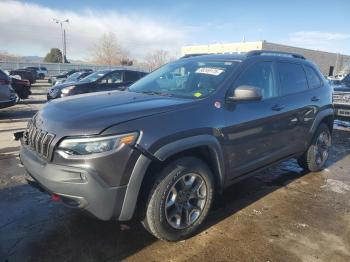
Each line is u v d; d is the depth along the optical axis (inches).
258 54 166.7
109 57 2352.4
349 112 330.3
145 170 111.0
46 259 115.0
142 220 120.6
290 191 181.6
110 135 106.7
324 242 131.3
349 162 241.3
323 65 2272.4
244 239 131.3
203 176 130.1
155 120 115.7
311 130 194.9
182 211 126.6
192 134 122.5
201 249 124.0
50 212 148.0
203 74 152.6
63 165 107.8
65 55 2132.1
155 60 2068.2
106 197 106.7
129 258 117.0
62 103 134.6
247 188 183.8
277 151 170.4
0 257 115.2
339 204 166.7
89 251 120.2
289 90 178.5
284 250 124.8
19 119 403.2
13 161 220.4
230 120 137.6
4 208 151.2
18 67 1849.2
